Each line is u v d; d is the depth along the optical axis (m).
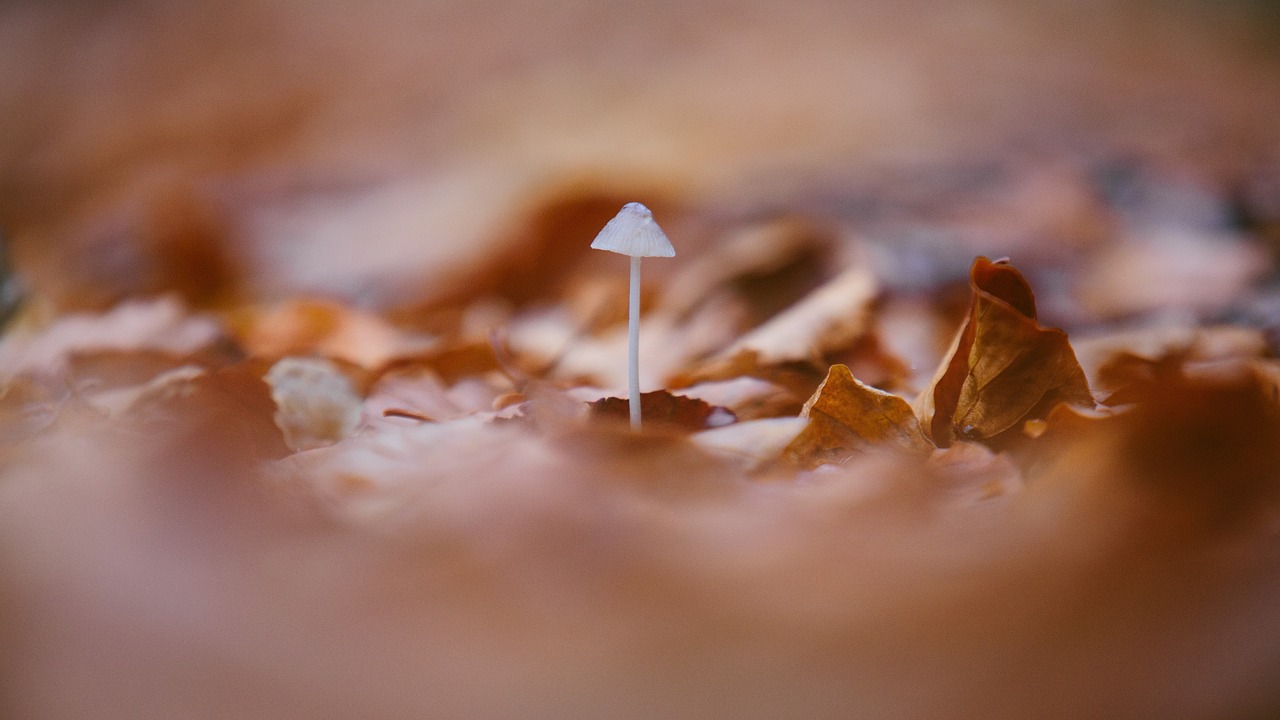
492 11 1.63
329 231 0.97
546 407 0.42
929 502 0.38
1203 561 0.36
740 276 0.58
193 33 1.71
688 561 0.37
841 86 1.40
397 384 0.46
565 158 1.20
